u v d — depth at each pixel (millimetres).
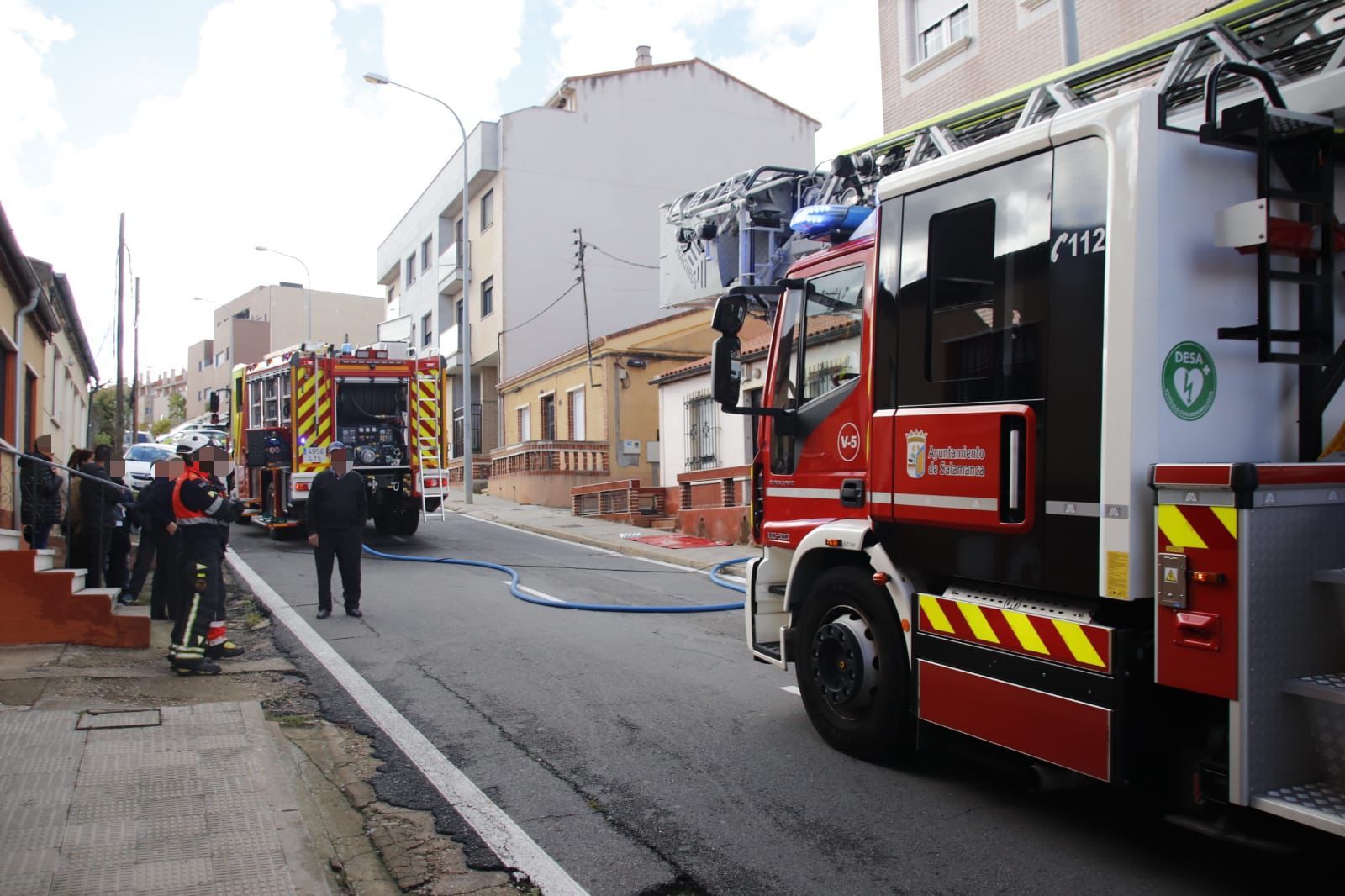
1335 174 4113
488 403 34812
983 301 4504
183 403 69938
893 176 5078
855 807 4699
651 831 4430
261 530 18312
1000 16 13852
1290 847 3516
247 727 5582
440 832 4453
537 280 31719
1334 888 3848
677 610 9914
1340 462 4004
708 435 19594
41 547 9961
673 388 20984
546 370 27641
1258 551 3357
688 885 3938
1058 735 4047
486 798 4832
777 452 6094
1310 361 3941
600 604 10312
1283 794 3346
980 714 4430
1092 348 3955
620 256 32844
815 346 5805
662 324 24891
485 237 33094
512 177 31609
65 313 16125
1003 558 4348
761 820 4555
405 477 15859
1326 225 3963
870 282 5266
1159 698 3854
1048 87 5465
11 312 10297
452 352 35188
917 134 6324
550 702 6523
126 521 10461
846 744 5375
